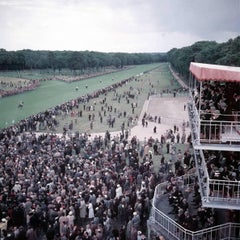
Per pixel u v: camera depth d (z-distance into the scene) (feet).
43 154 153.89
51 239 87.40
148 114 310.45
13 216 95.96
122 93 470.39
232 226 78.13
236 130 77.25
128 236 87.71
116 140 195.21
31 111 354.95
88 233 83.92
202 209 85.46
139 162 158.71
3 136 198.49
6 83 624.59
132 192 106.73
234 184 73.56
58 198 100.17
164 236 83.20
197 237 78.18
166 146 195.52
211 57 479.41
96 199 102.63
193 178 113.29
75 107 342.85
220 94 85.25
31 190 108.27
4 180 119.65
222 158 84.53
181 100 407.23
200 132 76.64
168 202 102.06
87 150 165.27
